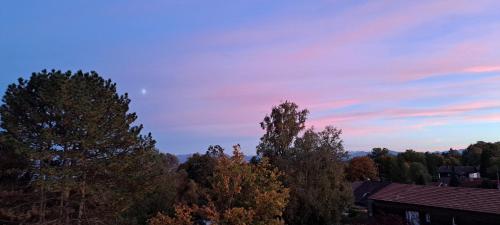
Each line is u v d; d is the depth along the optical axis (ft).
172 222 64.75
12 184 74.13
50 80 74.59
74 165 72.95
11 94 74.38
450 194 124.26
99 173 76.38
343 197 128.06
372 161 365.81
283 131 131.95
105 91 80.74
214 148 71.72
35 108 74.13
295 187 120.47
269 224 62.08
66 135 72.38
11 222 73.67
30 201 75.15
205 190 69.77
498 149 401.90
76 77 77.20
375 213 143.33
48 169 67.87
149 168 85.30
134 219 104.42
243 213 60.44
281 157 128.47
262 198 62.80
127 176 79.30
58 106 70.44
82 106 72.02
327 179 124.88
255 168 70.38
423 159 433.48
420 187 140.26
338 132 131.44
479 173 397.19
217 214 61.52
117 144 78.95
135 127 84.28
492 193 115.24
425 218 123.24
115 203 77.20
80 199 78.13
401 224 113.60
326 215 122.01
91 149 74.49
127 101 86.48
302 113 136.67
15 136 71.61
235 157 67.05
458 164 479.82
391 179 354.33
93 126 72.08
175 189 152.05
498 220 103.04
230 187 65.36
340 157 131.23
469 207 111.04
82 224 76.84
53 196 78.33
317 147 128.36
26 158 70.13
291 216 118.01
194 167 207.51
